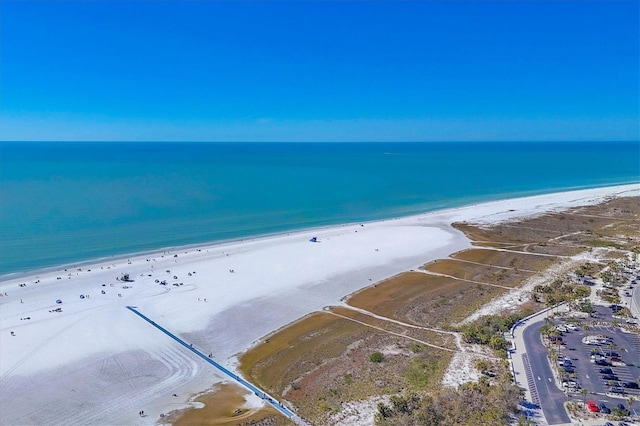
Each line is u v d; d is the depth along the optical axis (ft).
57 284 280.72
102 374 184.14
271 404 164.66
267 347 208.03
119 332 219.61
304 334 219.61
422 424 140.15
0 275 295.28
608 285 263.90
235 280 291.17
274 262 327.88
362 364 189.26
